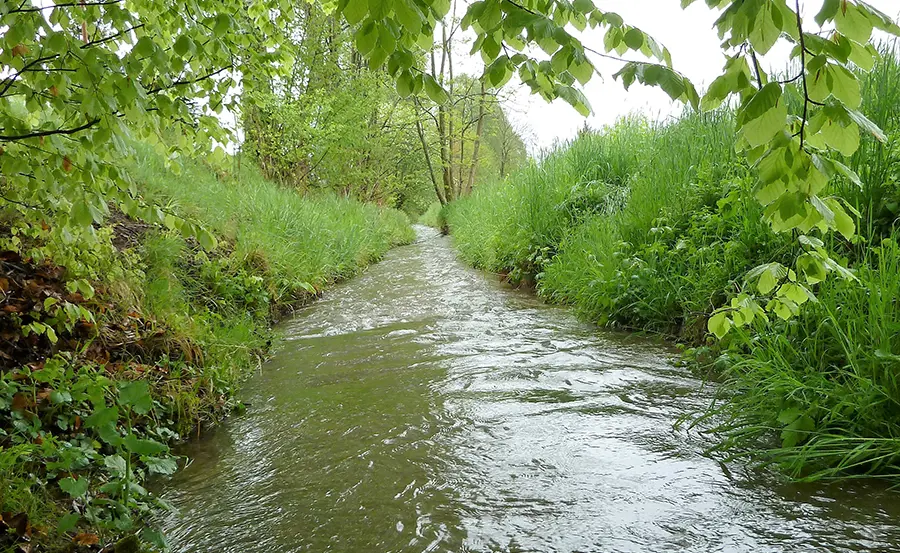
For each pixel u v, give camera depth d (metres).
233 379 4.07
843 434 2.53
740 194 4.62
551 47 1.69
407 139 23.80
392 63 1.68
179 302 4.91
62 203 2.59
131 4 2.97
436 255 13.59
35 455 2.44
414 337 5.34
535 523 2.16
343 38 14.81
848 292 2.97
